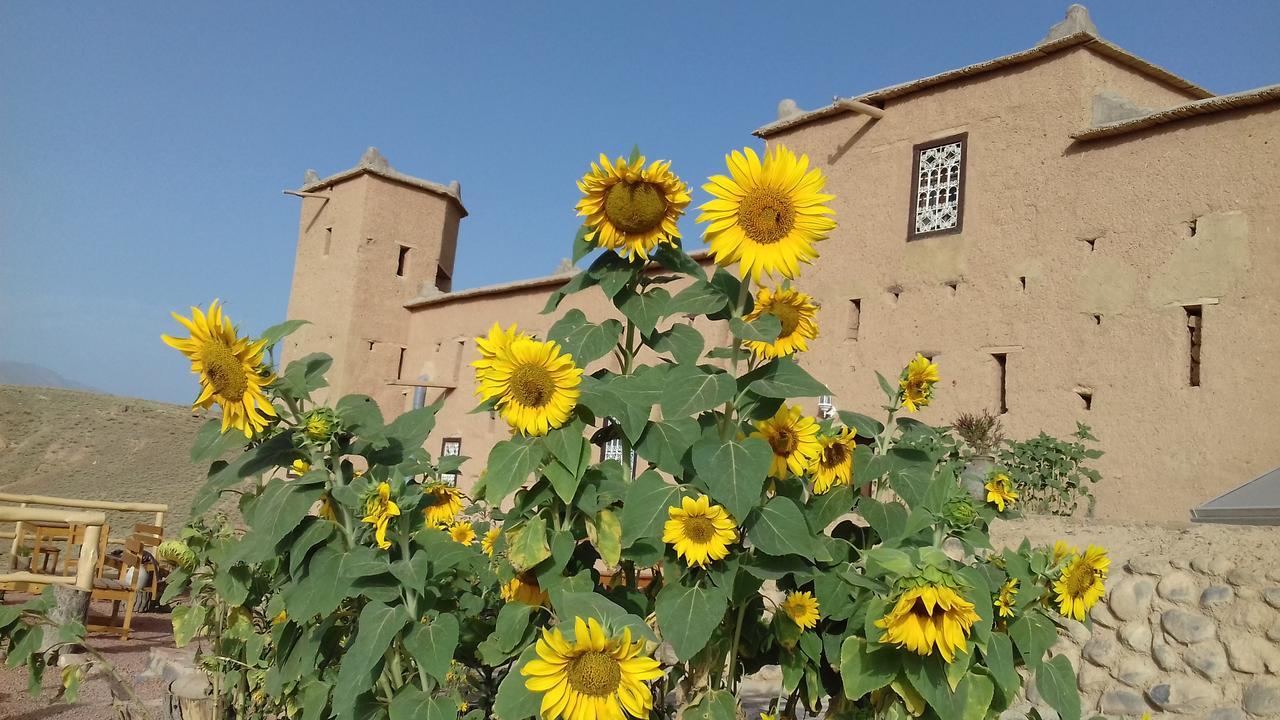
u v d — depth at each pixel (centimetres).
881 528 272
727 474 233
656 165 245
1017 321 1140
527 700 224
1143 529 716
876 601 227
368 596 259
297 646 305
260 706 416
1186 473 966
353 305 2209
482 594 347
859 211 1343
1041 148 1155
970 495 262
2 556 1366
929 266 1241
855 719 253
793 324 270
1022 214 1160
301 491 265
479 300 2075
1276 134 958
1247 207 966
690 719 250
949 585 213
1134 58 1148
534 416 240
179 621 415
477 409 250
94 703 632
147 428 4266
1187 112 1017
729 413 262
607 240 254
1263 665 526
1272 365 923
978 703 229
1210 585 579
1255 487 637
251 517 340
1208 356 970
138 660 809
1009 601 257
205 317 244
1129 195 1065
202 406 253
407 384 2052
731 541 242
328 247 2334
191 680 488
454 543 279
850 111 1380
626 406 244
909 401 300
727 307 266
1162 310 1016
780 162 240
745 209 239
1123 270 1056
